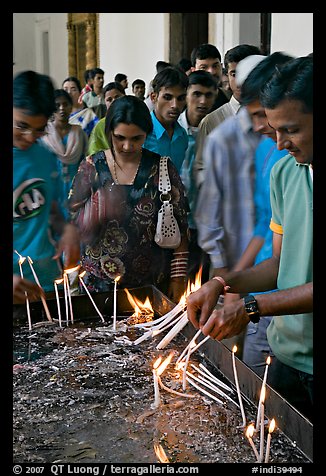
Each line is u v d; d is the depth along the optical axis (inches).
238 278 58.6
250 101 65.4
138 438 43.1
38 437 43.4
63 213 77.9
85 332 63.5
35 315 67.2
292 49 137.3
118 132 72.7
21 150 74.1
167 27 192.5
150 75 206.8
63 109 90.1
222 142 85.9
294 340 56.1
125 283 76.6
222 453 41.0
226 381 51.8
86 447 42.0
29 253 76.7
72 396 49.5
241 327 50.7
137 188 75.5
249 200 86.0
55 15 290.2
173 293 78.9
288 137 49.1
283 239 56.5
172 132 95.7
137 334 63.1
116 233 75.5
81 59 273.7
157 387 47.9
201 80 95.1
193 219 91.9
